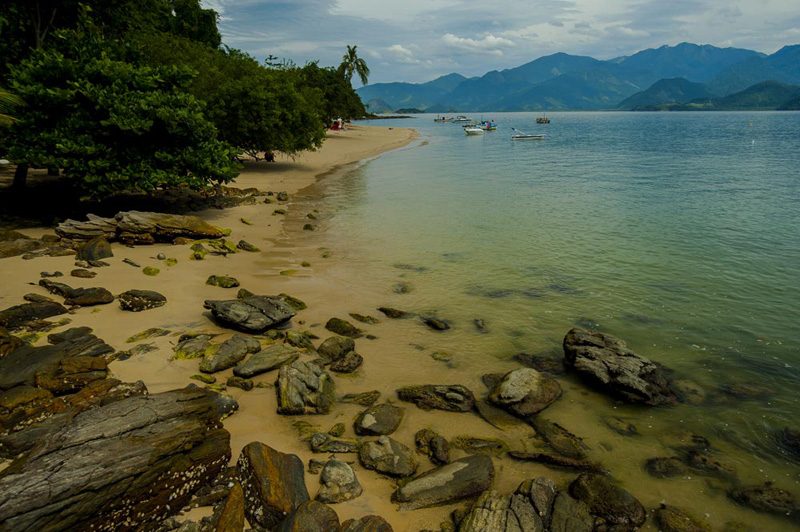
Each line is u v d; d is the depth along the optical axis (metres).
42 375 7.21
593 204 25.53
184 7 55.50
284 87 35.91
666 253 16.59
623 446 7.08
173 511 5.22
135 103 17.09
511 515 5.37
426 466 6.48
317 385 7.95
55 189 21.06
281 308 10.55
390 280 13.91
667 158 51.12
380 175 37.34
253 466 5.60
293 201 25.78
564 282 13.93
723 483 6.37
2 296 10.16
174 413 5.84
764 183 32.41
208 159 18.48
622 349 9.25
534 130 124.50
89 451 4.99
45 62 16.81
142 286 11.70
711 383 8.81
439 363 9.37
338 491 5.71
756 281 13.81
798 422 7.66
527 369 8.70
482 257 16.23
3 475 4.94
